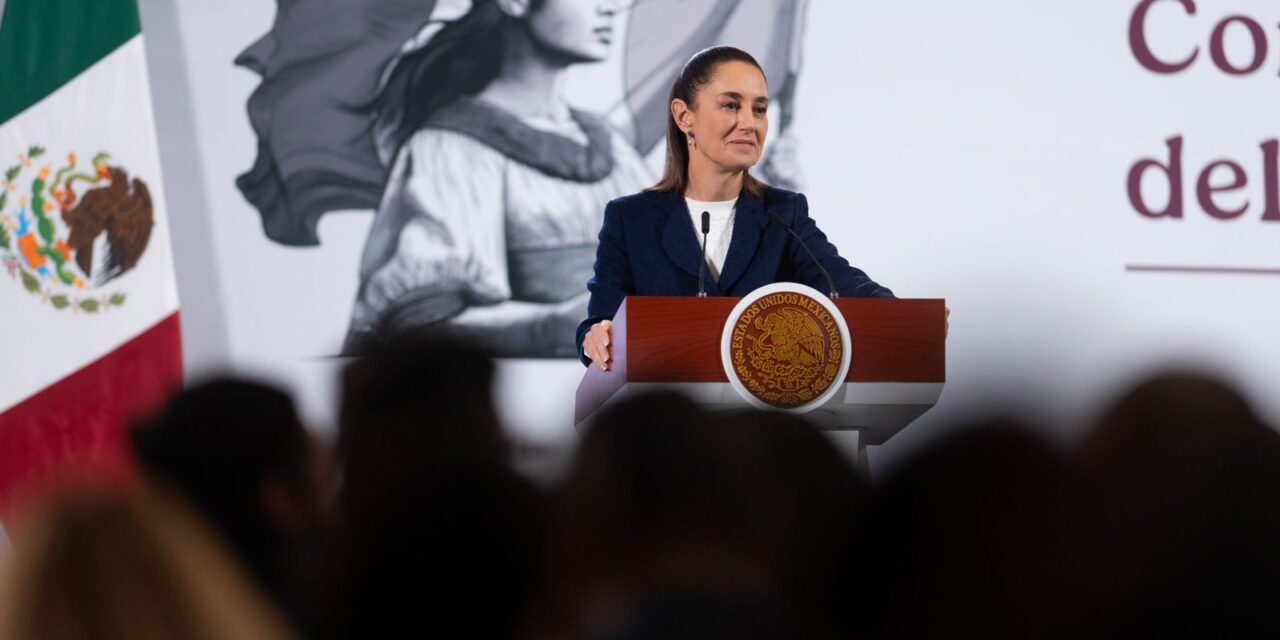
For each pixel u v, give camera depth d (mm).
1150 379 2982
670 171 7250
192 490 3773
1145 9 12398
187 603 1815
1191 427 2904
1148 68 12367
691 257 7016
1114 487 2912
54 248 11766
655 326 5609
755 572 3266
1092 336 12047
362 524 3531
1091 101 12320
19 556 1839
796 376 5594
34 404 11648
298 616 3639
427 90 11969
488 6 12070
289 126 11898
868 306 5711
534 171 11961
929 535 2795
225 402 3840
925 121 12227
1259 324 12219
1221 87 12391
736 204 7160
